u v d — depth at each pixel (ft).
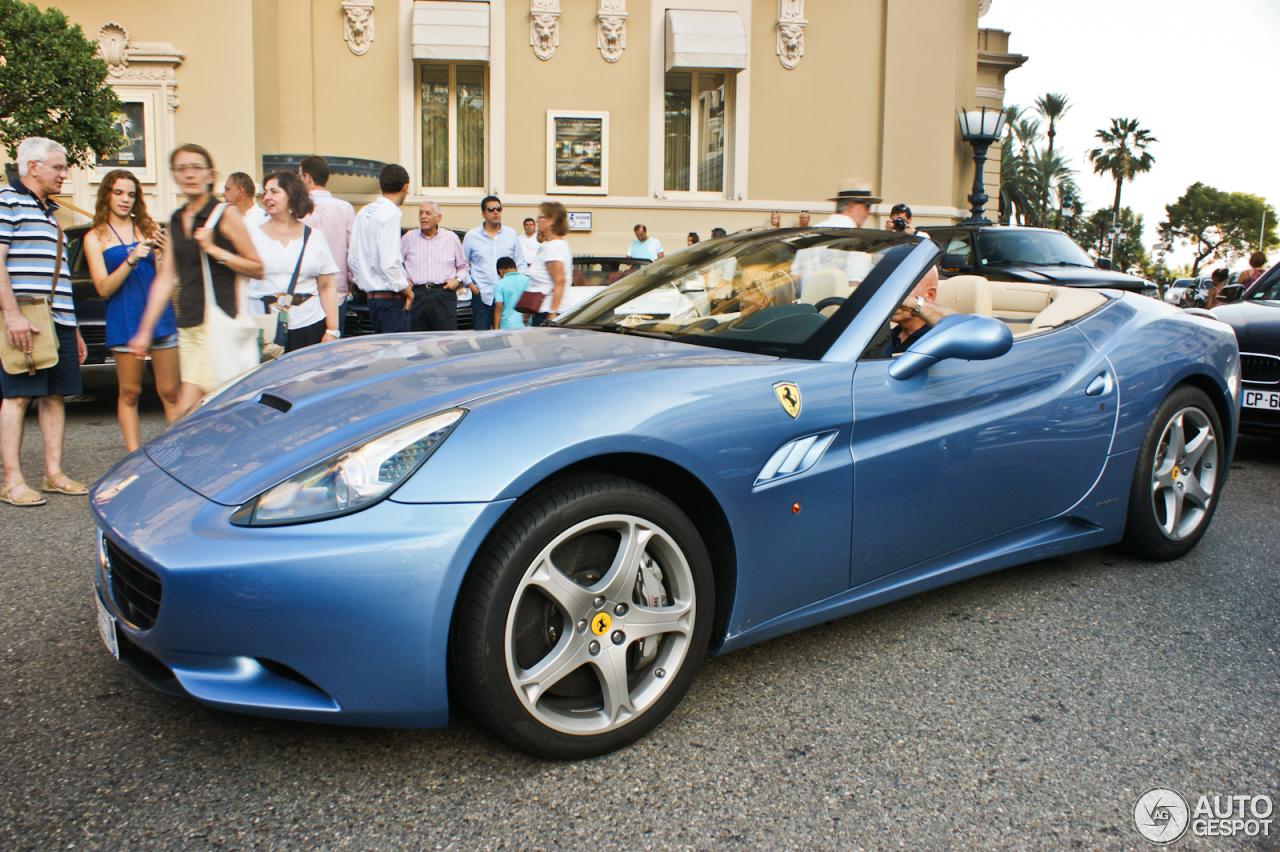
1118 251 248.93
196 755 6.41
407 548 5.60
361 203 35.53
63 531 11.67
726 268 9.47
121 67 36.55
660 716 6.68
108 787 5.99
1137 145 223.30
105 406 22.41
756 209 43.39
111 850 5.34
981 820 5.86
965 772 6.41
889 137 43.86
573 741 6.31
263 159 33.60
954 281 11.52
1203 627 9.05
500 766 6.34
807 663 8.11
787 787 6.18
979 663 8.15
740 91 42.65
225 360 12.09
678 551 6.60
